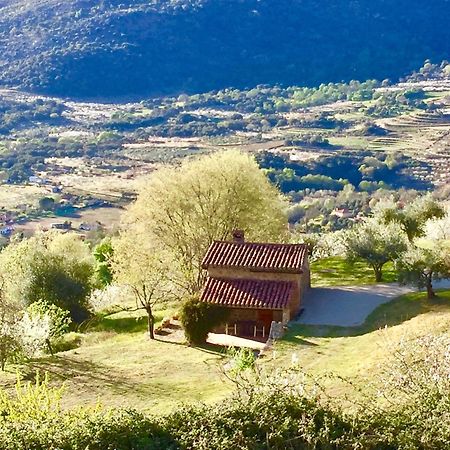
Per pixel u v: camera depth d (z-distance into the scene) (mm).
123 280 52031
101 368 40719
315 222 134875
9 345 42531
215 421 17344
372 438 16234
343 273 62531
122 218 60031
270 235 63250
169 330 50375
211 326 45125
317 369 33562
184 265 58094
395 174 180250
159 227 58719
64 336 53250
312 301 50781
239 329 46875
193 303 45969
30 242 65875
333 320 45562
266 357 37812
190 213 59594
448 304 45094
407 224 64000
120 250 53625
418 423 16531
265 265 48406
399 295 50781
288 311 45875
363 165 186875
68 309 60688
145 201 59531
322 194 165125
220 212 60438
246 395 19531
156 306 63406
